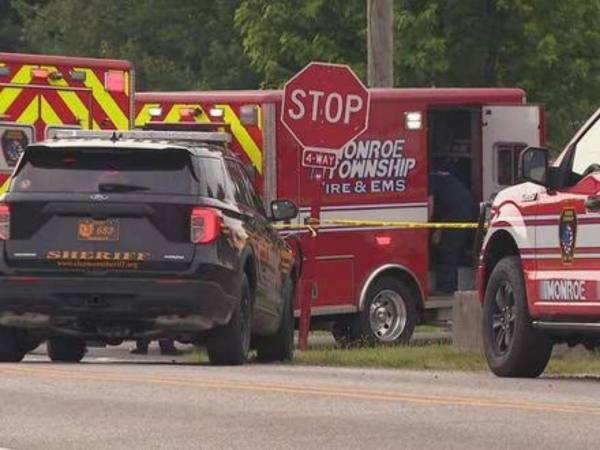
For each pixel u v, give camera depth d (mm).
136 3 180250
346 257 80750
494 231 53125
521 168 50031
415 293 83375
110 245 53719
